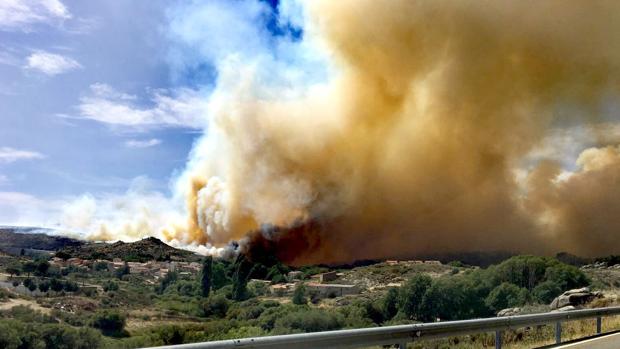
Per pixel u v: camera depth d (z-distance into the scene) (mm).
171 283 62719
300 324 31297
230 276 65438
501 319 10375
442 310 35844
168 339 27984
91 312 31719
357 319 33531
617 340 12570
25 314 27297
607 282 41281
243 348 5484
